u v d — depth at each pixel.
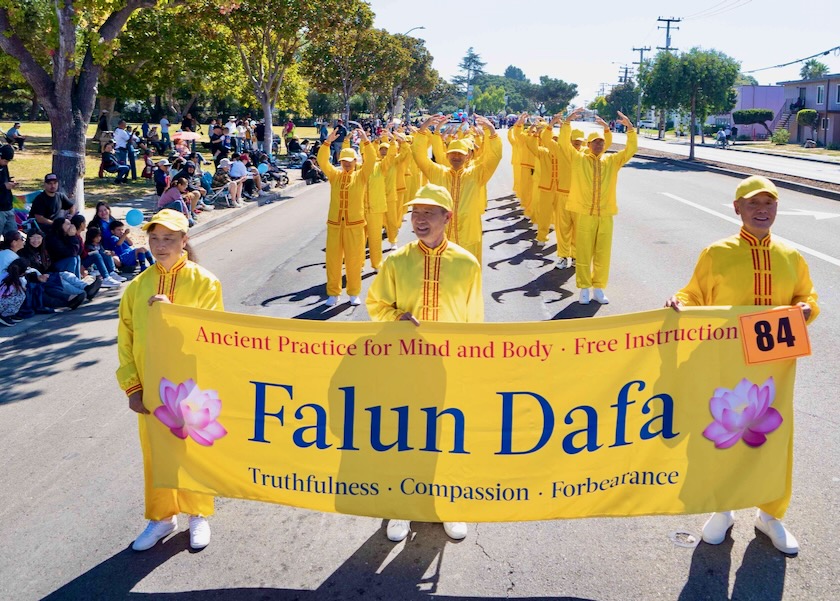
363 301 9.80
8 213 12.02
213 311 3.93
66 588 4.01
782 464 4.04
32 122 47.72
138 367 4.14
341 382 3.97
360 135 9.51
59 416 6.34
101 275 10.94
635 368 3.93
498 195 20.94
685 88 34.72
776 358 3.92
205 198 18.61
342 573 4.10
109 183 22.38
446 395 3.95
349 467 4.05
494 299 9.66
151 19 32.47
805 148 54.75
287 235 15.23
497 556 4.21
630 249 12.80
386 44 49.19
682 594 3.82
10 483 5.21
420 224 4.24
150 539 4.37
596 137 8.84
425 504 4.07
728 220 16.03
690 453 4.01
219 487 4.15
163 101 57.34
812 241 12.91
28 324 9.10
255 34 27.77
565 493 4.04
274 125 65.00
